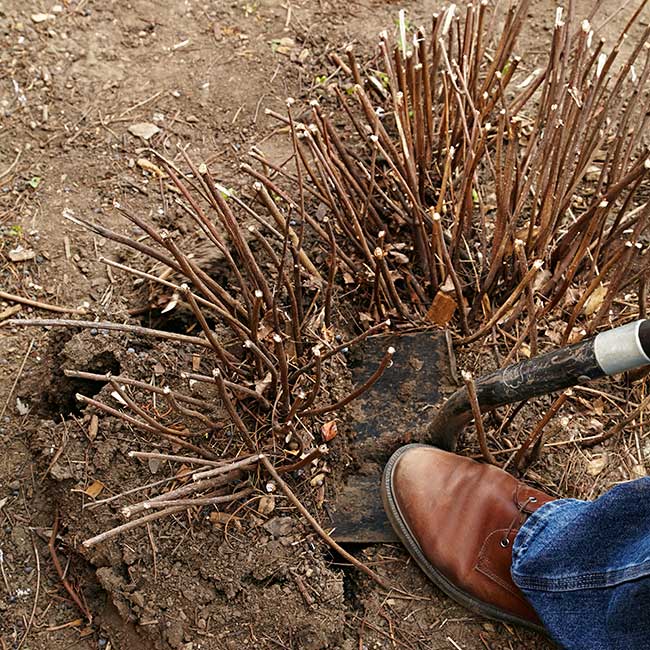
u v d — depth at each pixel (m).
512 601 1.53
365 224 1.92
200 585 1.57
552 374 1.32
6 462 1.74
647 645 1.35
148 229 1.52
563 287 1.69
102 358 1.77
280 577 1.58
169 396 1.47
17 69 2.24
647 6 2.43
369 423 1.77
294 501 1.55
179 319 1.88
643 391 1.81
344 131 2.18
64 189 2.06
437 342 1.86
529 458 1.69
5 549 1.66
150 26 2.38
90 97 2.23
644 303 1.79
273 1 2.47
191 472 1.60
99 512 1.62
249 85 2.28
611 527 1.37
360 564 1.59
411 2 2.46
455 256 1.87
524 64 2.31
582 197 2.05
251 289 1.89
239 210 2.00
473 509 1.59
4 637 1.59
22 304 1.89
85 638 1.60
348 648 1.54
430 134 1.95
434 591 1.62
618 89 1.79
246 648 1.52
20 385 1.81
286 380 1.58
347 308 1.92
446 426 1.61
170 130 2.18
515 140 1.70
